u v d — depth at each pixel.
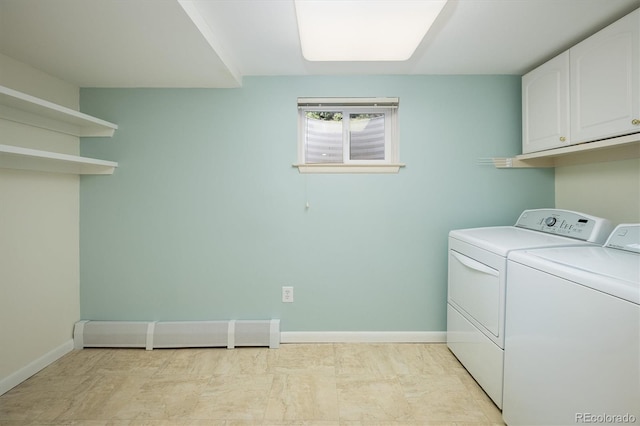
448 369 1.87
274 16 1.46
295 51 1.82
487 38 1.68
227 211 2.20
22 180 1.76
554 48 1.80
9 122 1.67
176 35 1.48
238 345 2.13
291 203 2.21
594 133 1.50
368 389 1.68
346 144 2.28
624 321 0.87
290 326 2.23
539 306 1.19
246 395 1.63
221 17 1.46
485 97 2.18
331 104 2.19
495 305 1.49
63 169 2.00
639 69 1.28
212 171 2.19
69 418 1.46
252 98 2.18
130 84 2.11
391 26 1.45
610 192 1.75
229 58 1.88
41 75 1.88
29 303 1.80
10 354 1.69
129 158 2.17
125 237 2.19
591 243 1.48
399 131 2.19
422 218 2.21
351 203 2.21
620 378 0.88
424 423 1.44
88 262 2.19
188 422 1.44
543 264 1.17
